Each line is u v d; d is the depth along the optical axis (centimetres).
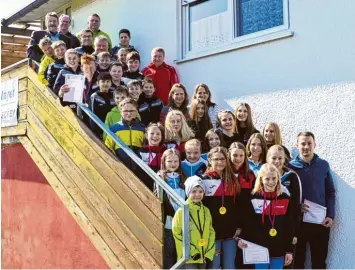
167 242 425
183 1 724
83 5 1009
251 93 596
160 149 479
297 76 542
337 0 503
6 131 745
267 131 495
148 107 587
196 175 430
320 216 465
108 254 477
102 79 553
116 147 489
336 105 500
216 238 416
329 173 478
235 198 423
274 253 412
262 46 585
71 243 644
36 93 652
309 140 468
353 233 472
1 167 862
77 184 539
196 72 682
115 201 470
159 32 765
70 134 558
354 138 481
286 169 449
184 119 493
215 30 673
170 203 422
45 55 668
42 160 629
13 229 812
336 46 503
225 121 501
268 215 414
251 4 623
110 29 905
